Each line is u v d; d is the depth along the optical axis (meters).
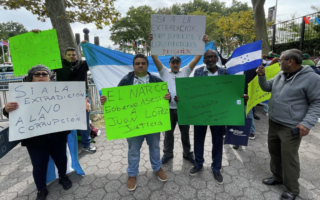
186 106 2.27
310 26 8.91
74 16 4.62
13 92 1.77
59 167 2.26
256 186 2.30
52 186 2.38
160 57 4.54
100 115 5.34
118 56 4.09
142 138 2.29
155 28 2.20
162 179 2.42
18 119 1.79
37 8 4.44
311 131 3.93
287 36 9.98
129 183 2.29
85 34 4.31
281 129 2.04
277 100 2.06
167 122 2.17
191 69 2.65
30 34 2.53
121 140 3.76
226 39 19.73
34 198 2.19
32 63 2.55
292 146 1.94
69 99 2.04
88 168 2.79
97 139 3.85
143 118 2.13
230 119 2.24
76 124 2.08
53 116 1.97
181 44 2.27
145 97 2.14
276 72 3.22
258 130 4.12
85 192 2.27
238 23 15.11
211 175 2.54
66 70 2.95
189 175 2.55
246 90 3.46
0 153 1.78
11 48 2.50
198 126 2.41
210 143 3.52
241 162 2.86
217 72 2.40
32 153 2.01
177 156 3.06
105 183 2.43
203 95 2.24
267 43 8.23
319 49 8.45
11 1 3.87
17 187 2.38
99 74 3.96
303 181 2.37
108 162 2.95
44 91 1.92
